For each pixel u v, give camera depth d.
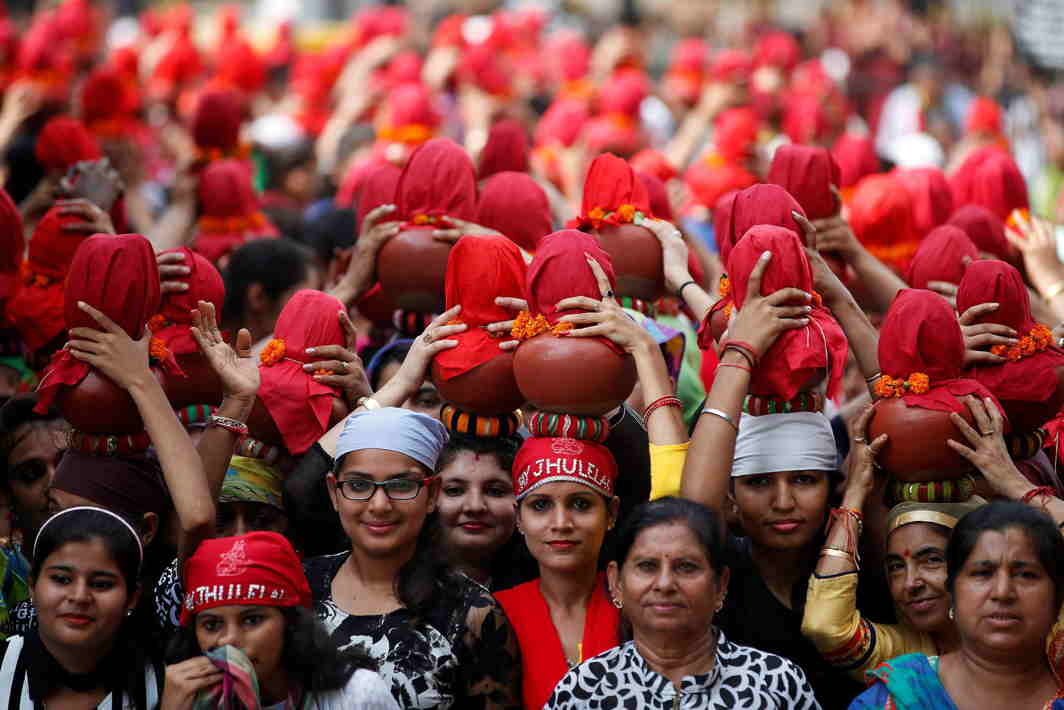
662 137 30.20
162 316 10.96
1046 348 10.90
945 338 10.22
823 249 12.62
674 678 9.60
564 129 23.59
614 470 10.60
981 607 9.20
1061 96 26.42
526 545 11.55
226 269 14.66
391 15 33.19
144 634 10.02
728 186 20.19
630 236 12.12
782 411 10.81
